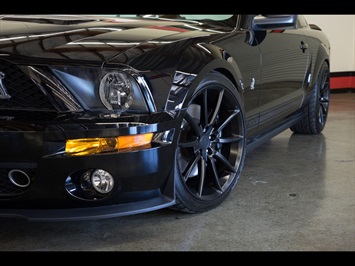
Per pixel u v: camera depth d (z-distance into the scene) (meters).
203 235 1.94
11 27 1.96
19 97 1.72
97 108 1.70
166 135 1.82
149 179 1.82
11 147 1.66
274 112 2.89
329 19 7.09
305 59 3.38
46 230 1.97
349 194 2.48
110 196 1.77
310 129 4.01
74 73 1.69
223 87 2.19
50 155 1.65
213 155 2.22
